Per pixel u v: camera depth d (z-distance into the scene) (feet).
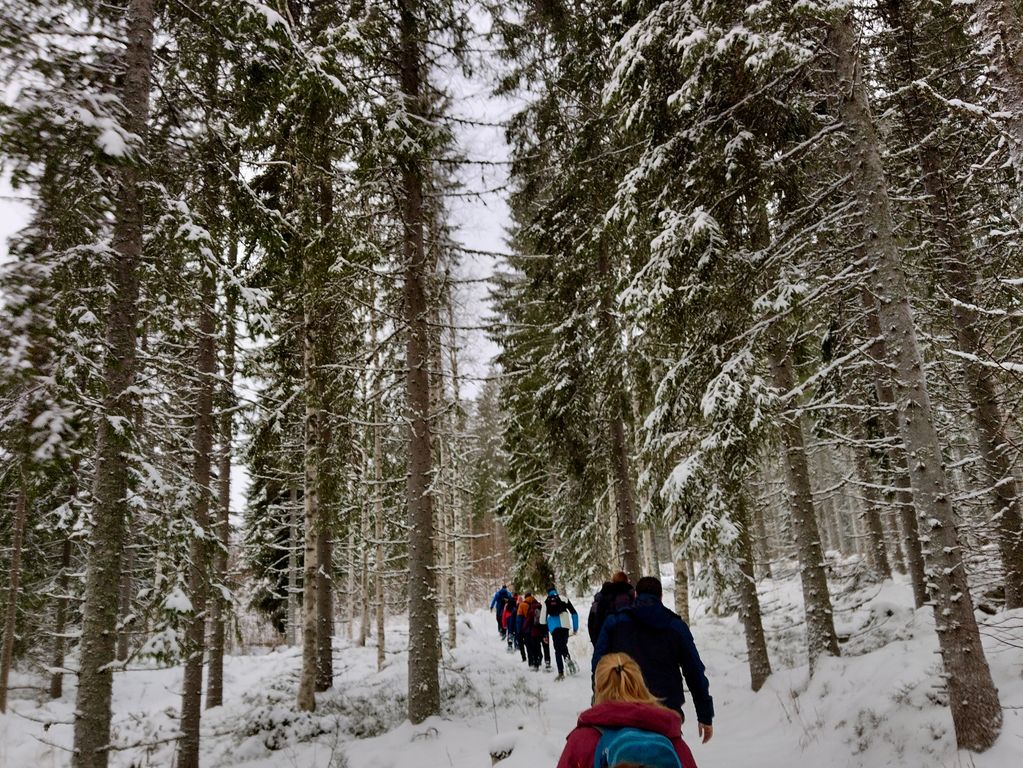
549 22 38.06
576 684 38.73
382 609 51.52
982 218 28.37
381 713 33.81
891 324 19.89
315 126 29.78
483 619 89.30
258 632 107.96
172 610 23.11
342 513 42.60
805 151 25.86
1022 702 17.71
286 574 78.13
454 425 62.44
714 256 23.62
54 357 16.97
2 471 19.45
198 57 23.54
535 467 57.36
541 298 45.83
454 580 59.06
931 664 22.49
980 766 16.10
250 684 54.85
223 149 24.22
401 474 55.93
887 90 28.60
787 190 28.17
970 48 26.21
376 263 32.37
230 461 44.34
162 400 30.89
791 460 31.53
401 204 36.47
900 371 19.54
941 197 29.27
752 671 32.71
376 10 32.45
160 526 25.32
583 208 40.09
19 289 15.84
